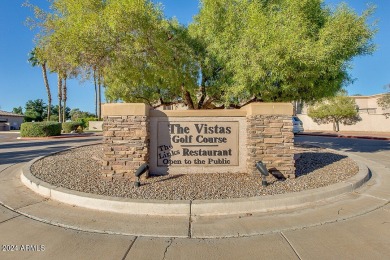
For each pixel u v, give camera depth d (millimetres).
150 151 6840
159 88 11469
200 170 6918
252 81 7289
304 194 5172
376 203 5133
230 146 6996
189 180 6262
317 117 33969
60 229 4051
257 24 6938
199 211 4637
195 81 10156
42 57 8055
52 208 4895
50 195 5453
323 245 3551
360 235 3824
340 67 8438
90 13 6766
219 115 6965
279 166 6414
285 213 4691
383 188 6133
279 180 6281
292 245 3562
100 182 6027
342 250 3418
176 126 6926
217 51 8891
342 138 22750
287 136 6422
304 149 12172
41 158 9164
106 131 6281
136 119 6293
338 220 4359
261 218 4477
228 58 8430
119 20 6402
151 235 3873
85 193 5191
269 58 6410
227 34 8320
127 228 4094
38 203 5160
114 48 6977
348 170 7340
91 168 7449
